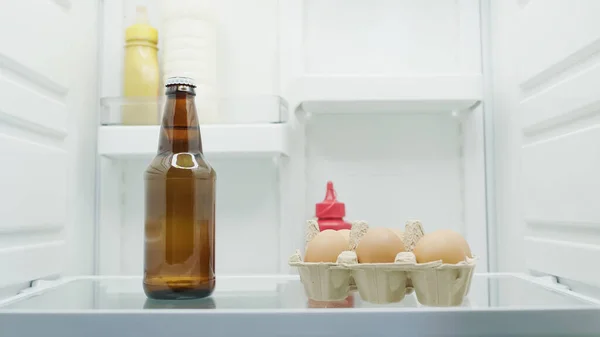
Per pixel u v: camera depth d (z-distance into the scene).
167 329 0.50
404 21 0.95
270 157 0.93
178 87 0.62
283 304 0.58
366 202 0.94
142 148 0.85
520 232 0.82
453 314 0.51
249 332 0.50
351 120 0.95
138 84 0.89
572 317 0.51
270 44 0.95
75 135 0.86
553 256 0.71
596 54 0.61
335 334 0.50
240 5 0.95
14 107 0.67
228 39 0.95
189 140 0.61
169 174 0.60
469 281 0.57
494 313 0.51
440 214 0.94
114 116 0.87
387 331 0.50
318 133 0.94
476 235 0.91
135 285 0.76
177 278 0.59
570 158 0.66
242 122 0.87
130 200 0.94
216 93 0.90
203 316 0.51
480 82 0.86
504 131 0.88
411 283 0.61
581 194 0.63
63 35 0.82
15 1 0.67
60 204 0.80
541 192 0.74
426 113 0.95
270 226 0.93
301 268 0.62
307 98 0.85
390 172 0.94
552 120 0.71
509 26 0.85
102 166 0.93
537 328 0.51
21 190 0.69
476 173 0.91
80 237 0.87
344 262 0.59
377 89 0.85
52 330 0.51
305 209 0.92
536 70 0.75
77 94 0.87
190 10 0.88
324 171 0.94
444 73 0.91
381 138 0.94
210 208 0.62
